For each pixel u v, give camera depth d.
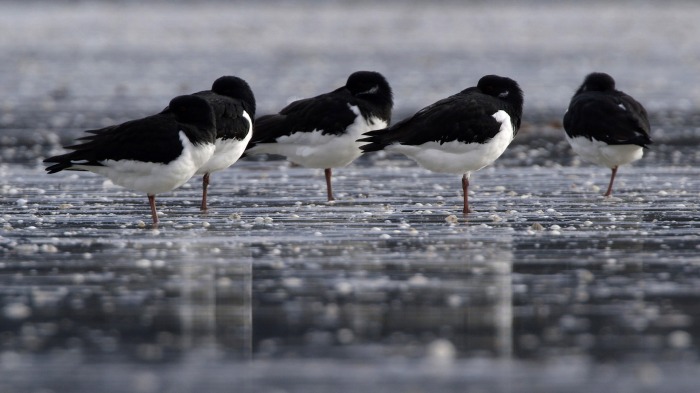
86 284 11.54
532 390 8.32
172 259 12.79
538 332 9.73
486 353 9.16
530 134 27.42
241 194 18.44
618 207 16.72
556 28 71.12
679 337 9.53
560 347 9.30
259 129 17.38
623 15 85.12
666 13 87.25
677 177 20.20
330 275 11.91
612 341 9.45
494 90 16.70
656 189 18.67
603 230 14.66
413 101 33.69
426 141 15.70
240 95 17.33
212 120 14.86
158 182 14.56
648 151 23.91
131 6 97.75
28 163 22.36
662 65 46.38
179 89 37.62
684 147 24.47
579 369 8.77
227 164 16.50
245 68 45.38
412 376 8.64
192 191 18.80
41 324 10.05
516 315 10.28
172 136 14.37
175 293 11.16
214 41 60.91
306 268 12.27
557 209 16.55
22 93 36.88
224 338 9.62
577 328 9.84
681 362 8.90
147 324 10.05
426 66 45.91
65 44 58.47
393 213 16.23
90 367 8.88
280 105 32.38
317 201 17.59
